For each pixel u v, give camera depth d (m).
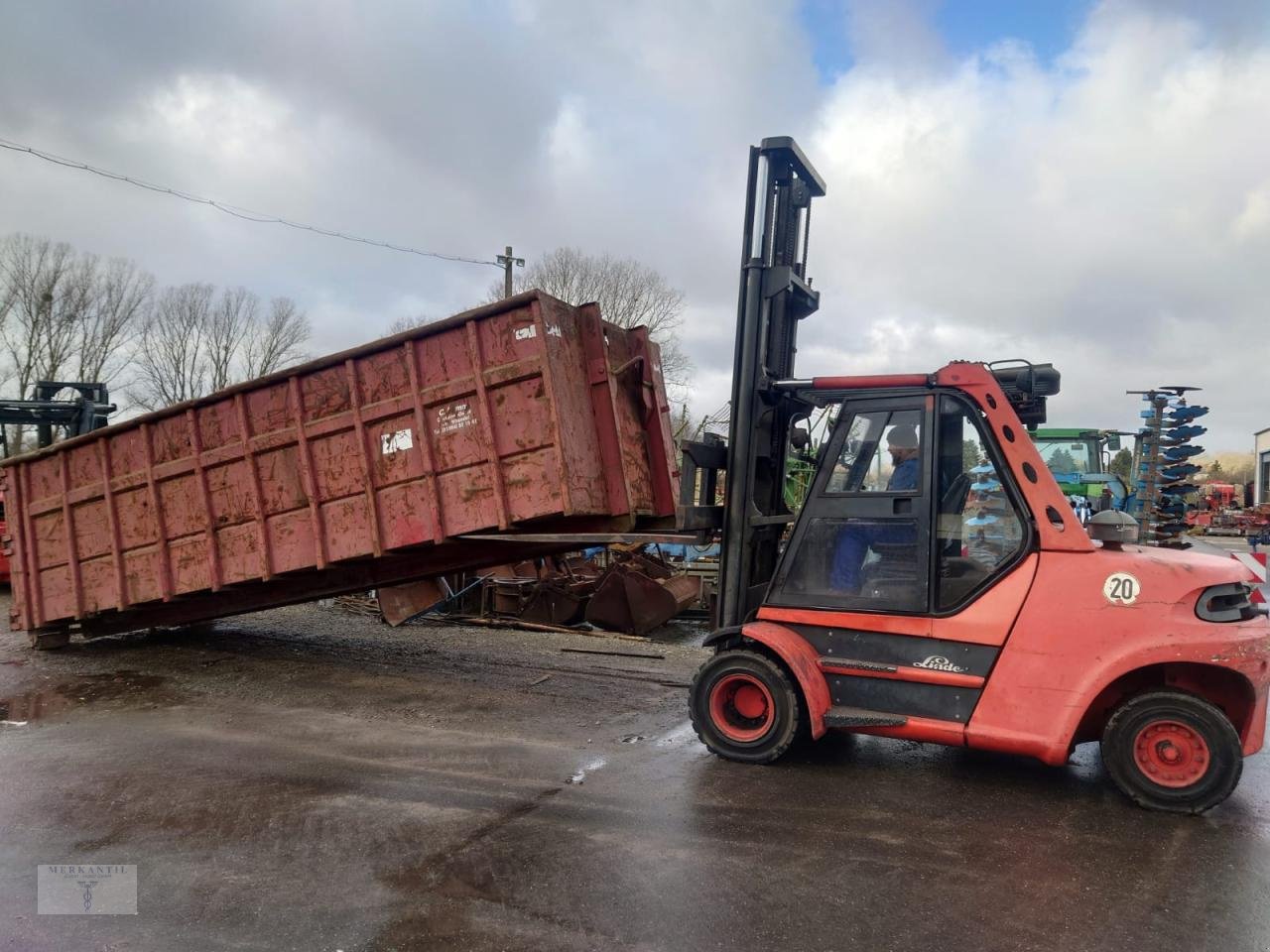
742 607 5.49
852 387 5.13
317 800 4.65
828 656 5.10
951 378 4.86
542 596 11.88
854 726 4.90
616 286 44.16
